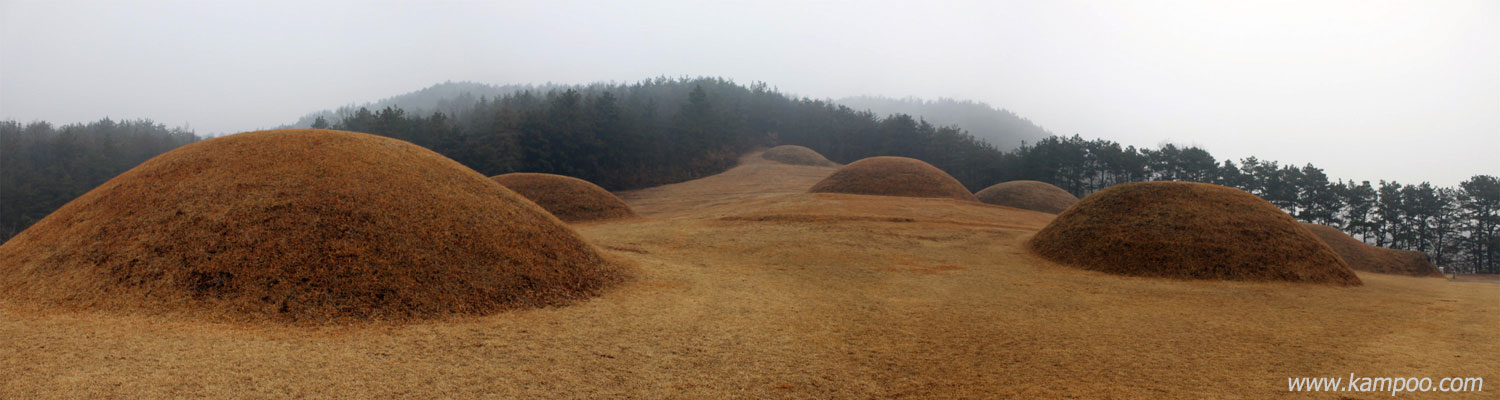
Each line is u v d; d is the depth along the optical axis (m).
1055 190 52.88
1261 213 20.22
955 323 11.55
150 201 11.59
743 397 7.25
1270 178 67.31
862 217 29.61
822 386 7.73
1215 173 74.56
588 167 78.06
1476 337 10.98
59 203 60.66
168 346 7.92
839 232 25.39
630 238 23.34
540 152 72.19
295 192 11.88
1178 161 75.75
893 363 8.81
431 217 12.40
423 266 11.02
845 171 48.06
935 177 46.00
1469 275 45.50
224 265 10.00
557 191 36.03
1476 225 59.19
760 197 51.28
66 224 11.67
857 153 110.25
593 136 78.19
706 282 14.95
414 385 7.12
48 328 8.45
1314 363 9.04
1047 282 16.89
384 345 8.53
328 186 12.26
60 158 71.12
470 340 9.02
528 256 12.78
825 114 119.94
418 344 8.66
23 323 8.62
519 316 10.49
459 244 11.99
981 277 17.45
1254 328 11.59
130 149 80.25
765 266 18.22
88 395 6.33
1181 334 10.97
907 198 40.25
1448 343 10.47
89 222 11.40
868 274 17.44
